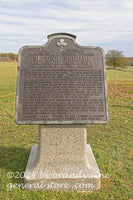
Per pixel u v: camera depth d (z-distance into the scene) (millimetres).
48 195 3174
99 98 3416
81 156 3471
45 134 3412
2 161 4285
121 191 3295
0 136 5910
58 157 3453
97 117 3350
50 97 3389
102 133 6055
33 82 3434
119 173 3803
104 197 3133
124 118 7605
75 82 3459
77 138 3447
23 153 4660
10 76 23641
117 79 21625
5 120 7602
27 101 3355
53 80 3455
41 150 3428
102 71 3527
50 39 3562
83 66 3533
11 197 3152
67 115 3332
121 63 44125
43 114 3318
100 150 4832
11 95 13039
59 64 3523
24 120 3287
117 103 10234
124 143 5270
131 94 12352
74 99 3396
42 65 3502
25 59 3506
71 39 3584
